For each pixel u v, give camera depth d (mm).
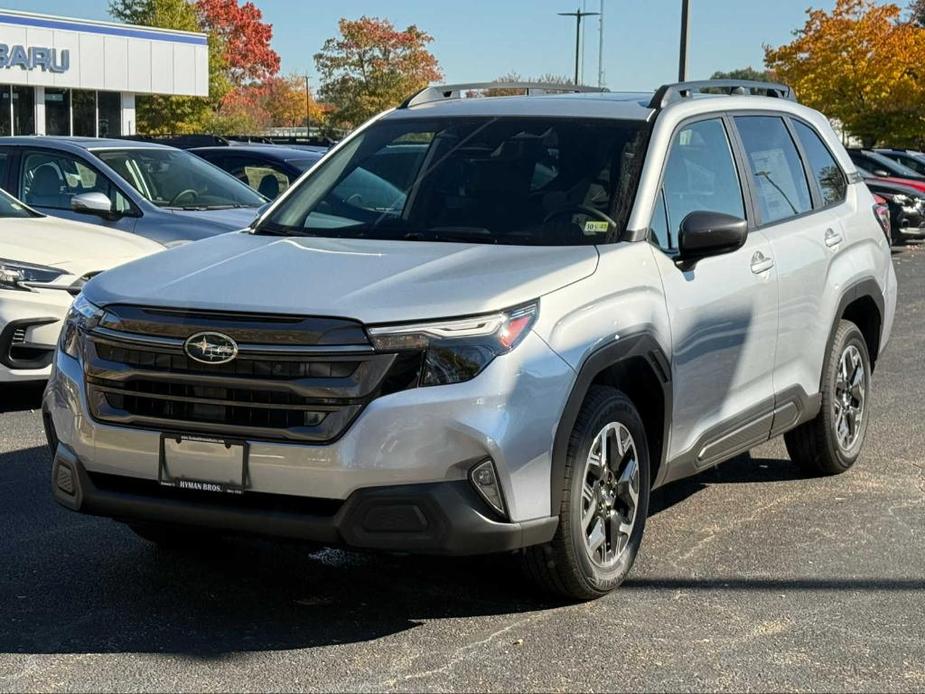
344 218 5309
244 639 4332
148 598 4730
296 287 4301
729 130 5809
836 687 3992
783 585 4957
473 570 5066
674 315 4934
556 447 4277
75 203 9547
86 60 44000
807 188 6379
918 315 13555
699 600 4770
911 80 38656
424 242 4949
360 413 4043
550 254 4676
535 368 4203
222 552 5297
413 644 4301
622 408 4648
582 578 4539
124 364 4305
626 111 5473
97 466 4391
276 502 4184
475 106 5801
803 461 6598
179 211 10258
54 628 4414
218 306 4184
